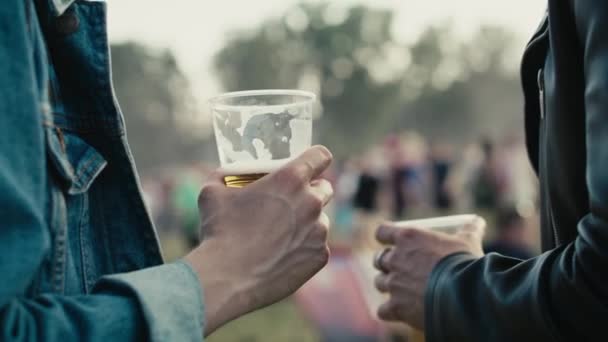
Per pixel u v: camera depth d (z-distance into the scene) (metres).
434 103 81.69
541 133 1.39
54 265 1.09
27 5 1.04
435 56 81.56
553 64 1.22
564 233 1.28
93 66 1.23
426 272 1.59
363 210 12.97
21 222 0.90
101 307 0.98
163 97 77.06
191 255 1.14
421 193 18.88
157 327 0.99
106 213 1.30
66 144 1.19
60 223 1.10
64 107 1.22
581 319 1.08
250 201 1.19
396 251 1.64
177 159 77.62
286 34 77.88
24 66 0.95
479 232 1.70
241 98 1.32
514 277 1.23
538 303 1.13
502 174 15.13
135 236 1.32
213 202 1.20
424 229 1.64
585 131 1.17
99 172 1.21
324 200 1.24
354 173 15.02
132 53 76.19
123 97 75.19
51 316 0.94
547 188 1.36
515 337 1.19
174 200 25.56
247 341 8.12
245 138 1.28
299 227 1.19
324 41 77.38
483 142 15.71
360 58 77.50
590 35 1.06
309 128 1.33
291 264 1.18
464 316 1.28
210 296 1.10
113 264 1.30
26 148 0.93
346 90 77.06
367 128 76.56
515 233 6.11
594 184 1.03
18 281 0.89
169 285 1.05
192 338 1.03
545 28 1.40
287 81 77.25
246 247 1.16
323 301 4.89
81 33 1.23
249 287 1.14
